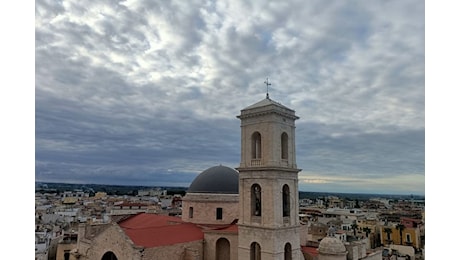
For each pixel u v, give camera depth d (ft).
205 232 197.47
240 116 182.29
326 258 186.80
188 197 228.02
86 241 217.56
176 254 180.65
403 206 570.05
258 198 179.01
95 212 491.72
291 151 181.37
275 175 166.71
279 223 165.37
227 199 219.20
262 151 172.04
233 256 189.67
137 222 255.09
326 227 419.74
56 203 613.93
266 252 162.81
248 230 171.83
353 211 642.63
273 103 171.73
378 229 442.91
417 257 338.75
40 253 267.39
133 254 165.27
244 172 178.19
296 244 174.50
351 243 225.56
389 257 331.77
